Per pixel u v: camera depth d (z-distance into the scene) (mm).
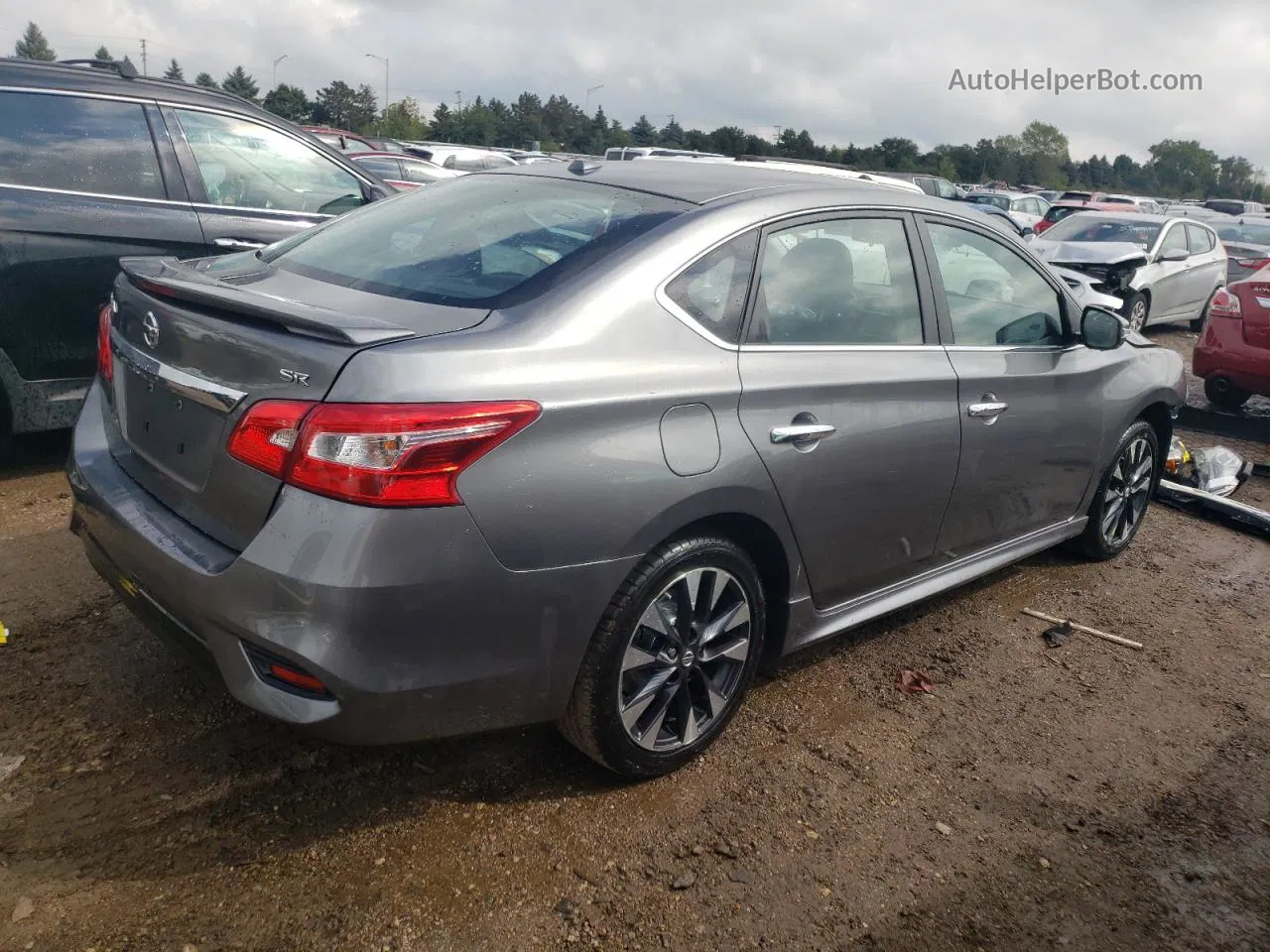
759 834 2721
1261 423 8383
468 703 2406
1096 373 4270
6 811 2533
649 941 2324
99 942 2168
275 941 2221
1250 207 34188
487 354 2344
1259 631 4363
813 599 3191
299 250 3201
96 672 3178
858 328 3232
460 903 2379
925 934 2439
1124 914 2582
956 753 3213
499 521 2299
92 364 4844
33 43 113688
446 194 3398
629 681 2711
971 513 3727
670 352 2656
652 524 2541
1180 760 3311
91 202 4754
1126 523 4980
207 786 2695
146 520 2549
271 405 2258
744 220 2943
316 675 2211
